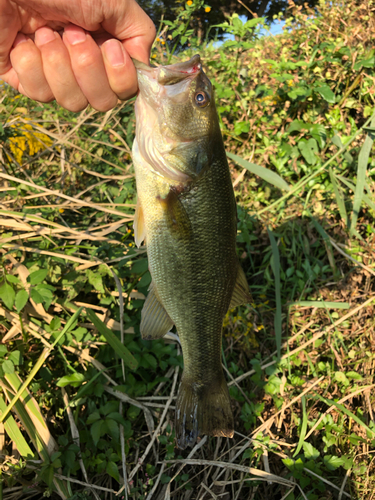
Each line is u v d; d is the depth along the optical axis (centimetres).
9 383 38
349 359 49
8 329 41
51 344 39
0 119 55
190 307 31
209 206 29
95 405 41
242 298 34
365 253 53
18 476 36
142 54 28
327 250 51
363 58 57
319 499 43
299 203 54
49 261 42
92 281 41
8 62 27
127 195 54
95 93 26
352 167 56
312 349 49
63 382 38
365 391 48
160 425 42
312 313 50
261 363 46
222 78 61
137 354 42
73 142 61
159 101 28
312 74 58
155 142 29
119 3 25
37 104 65
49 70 25
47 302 37
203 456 43
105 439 42
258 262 55
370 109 55
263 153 55
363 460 46
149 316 31
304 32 61
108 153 61
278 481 42
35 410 38
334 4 62
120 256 46
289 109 58
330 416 45
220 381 33
